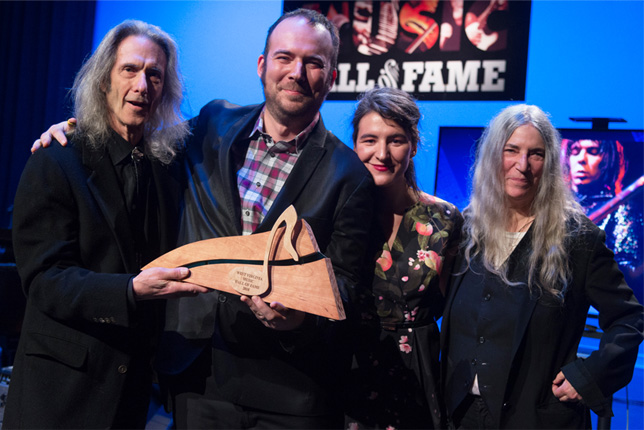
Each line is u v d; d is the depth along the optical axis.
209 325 1.70
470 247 1.95
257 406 1.70
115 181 1.66
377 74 4.85
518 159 1.88
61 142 1.64
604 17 4.46
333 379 1.89
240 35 5.23
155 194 1.77
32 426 1.55
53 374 1.58
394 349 2.02
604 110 4.45
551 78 4.56
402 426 1.99
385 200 2.11
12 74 5.60
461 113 4.70
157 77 1.71
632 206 3.87
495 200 1.93
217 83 5.26
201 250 1.57
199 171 1.80
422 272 2.04
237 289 1.53
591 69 4.48
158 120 1.81
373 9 4.87
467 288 1.93
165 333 1.75
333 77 1.82
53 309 1.53
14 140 5.55
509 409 1.77
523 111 1.92
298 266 1.53
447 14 4.72
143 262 1.72
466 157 4.15
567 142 4.02
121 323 1.51
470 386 1.82
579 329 1.83
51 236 1.57
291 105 1.72
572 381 1.73
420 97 4.77
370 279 2.05
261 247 1.55
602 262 1.81
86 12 5.51
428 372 2.00
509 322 1.80
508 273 1.87
